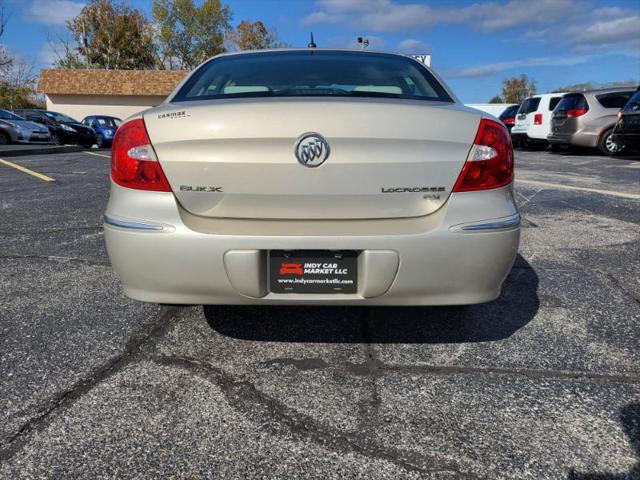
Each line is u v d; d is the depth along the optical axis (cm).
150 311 273
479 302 202
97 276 329
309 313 272
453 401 194
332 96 218
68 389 198
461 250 192
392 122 187
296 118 185
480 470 158
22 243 409
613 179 783
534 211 542
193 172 189
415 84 240
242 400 193
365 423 180
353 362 222
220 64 264
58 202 595
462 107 209
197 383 204
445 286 195
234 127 185
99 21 4744
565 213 531
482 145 194
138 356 225
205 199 191
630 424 180
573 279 328
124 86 3294
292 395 197
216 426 178
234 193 189
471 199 193
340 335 248
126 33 4772
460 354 230
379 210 191
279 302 197
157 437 172
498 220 195
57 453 164
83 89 3269
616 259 371
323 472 157
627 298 296
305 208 190
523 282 322
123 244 195
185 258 190
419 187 190
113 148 203
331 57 268
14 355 224
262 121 185
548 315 272
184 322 260
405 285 192
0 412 183
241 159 186
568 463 161
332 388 202
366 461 162
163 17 5100
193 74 256
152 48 5122
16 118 1655
